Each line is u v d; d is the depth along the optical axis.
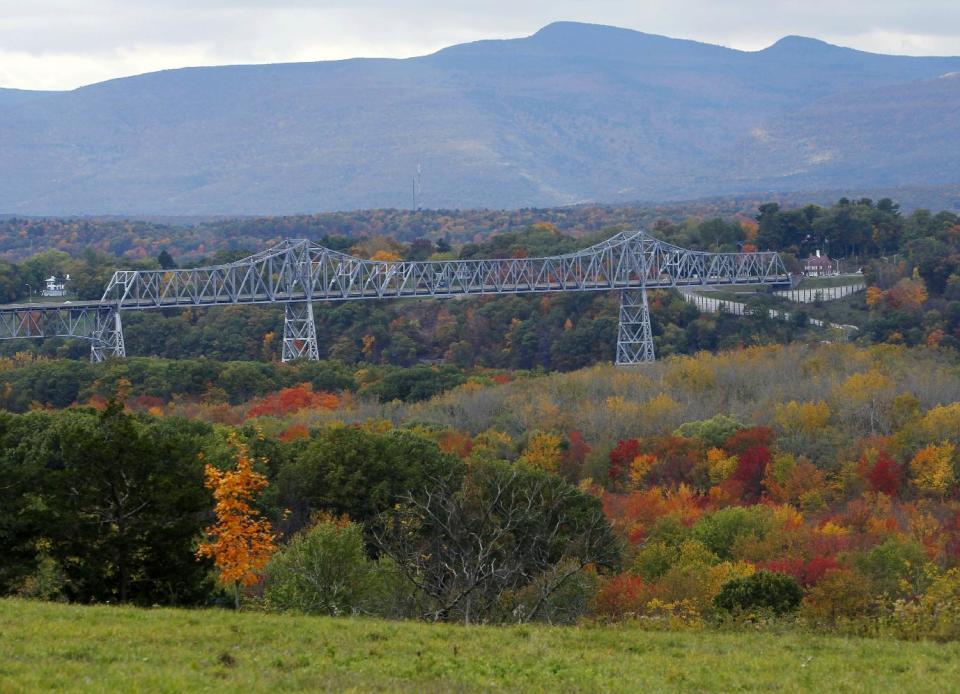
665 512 113.75
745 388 191.25
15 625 47.94
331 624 52.38
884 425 156.38
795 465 134.62
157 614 52.62
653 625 59.75
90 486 60.25
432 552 66.38
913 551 89.44
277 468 108.38
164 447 62.53
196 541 63.75
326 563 64.69
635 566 87.38
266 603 63.62
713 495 129.25
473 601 62.53
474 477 97.12
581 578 71.25
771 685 43.47
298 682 41.03
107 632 47.41
